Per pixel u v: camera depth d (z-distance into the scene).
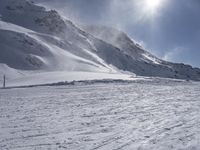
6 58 131.62
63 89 33.06
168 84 40.84
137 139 10.76
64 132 12.16
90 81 41.09
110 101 22.56
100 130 12.42
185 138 10.62
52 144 10.32
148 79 47.84
